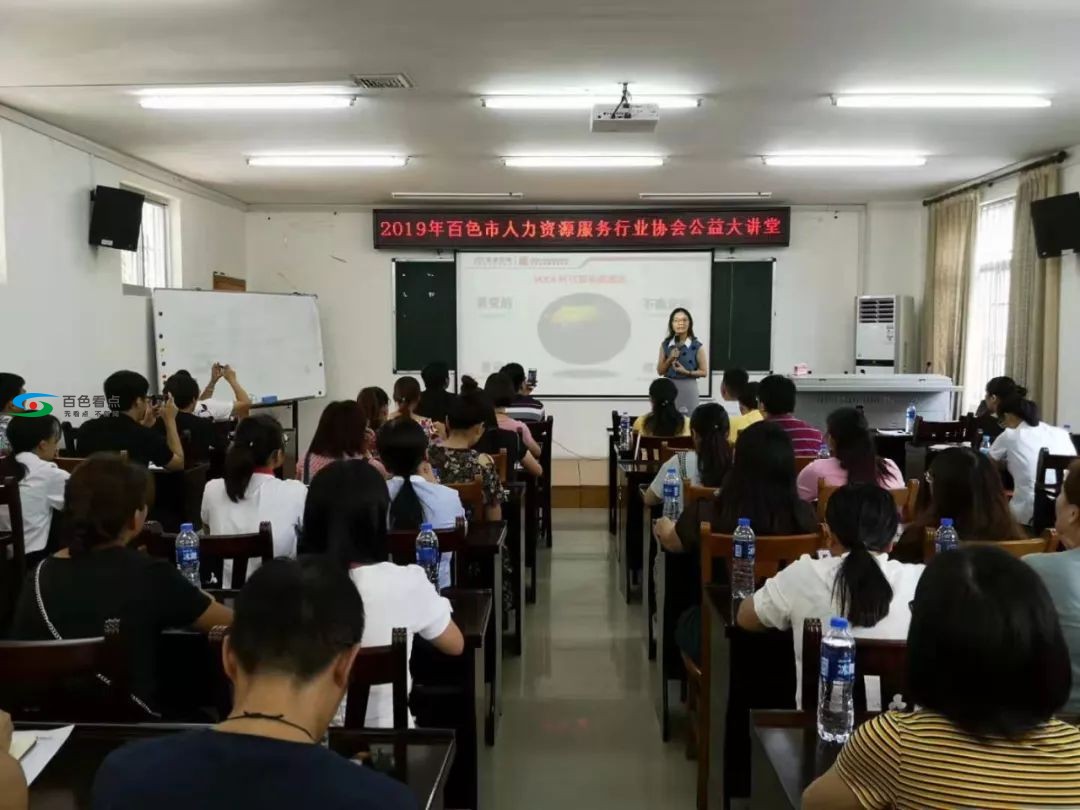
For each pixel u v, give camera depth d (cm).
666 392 462
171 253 690
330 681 94
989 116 500
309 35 369
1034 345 599
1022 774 91
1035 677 92
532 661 360
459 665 224
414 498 254
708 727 234
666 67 413
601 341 834
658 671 349
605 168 654
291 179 702
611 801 250
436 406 484
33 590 168
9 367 477
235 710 93
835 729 142
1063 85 439
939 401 565
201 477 407
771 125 523
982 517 216
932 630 95
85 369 553
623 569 457
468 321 836
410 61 404
